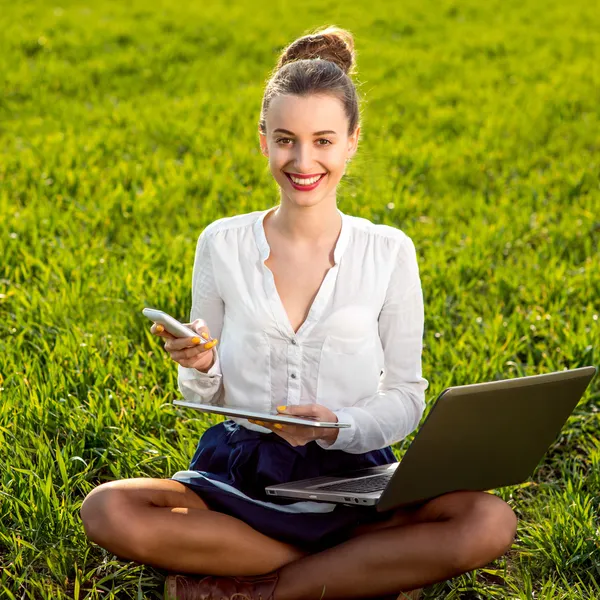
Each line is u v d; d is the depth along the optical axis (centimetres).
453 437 309
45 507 378
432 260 692
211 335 370
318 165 342
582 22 1744
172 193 844
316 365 349
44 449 417
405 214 818
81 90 1253
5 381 488
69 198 812
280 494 327
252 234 359
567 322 598
